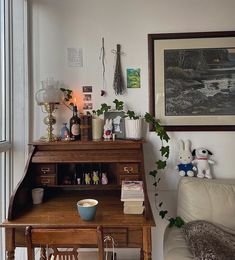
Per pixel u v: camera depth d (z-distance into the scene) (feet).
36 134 5.93
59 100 5.53
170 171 5.89
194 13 5.85
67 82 5.95
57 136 5.80
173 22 5.87
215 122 5.81
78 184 5.24
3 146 5.34
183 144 5.79
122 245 4.12
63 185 5.18
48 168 5.14
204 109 5.82
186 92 5.83
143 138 5.87
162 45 5.85
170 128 5.83
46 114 5.92
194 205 5.01
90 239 3.27
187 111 5.84
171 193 5.89
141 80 5.90
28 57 5.87
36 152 5.16
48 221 4.05
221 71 5.79
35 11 5.94
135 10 5.89
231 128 5.77
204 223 4.55
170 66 5.85
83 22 5.94
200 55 5.81
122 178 5.10
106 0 5.92
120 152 5.09
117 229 4.11
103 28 5.92
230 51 5.77
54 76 5.95
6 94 5.66
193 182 5.24
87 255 5.24
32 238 3.26
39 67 5.96
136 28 5.89
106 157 5.02
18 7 5.77
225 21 5.83
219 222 4.87
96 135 5.58
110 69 5.92
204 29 5.84
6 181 5.62
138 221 4.07
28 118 5.82
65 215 4.31
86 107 5.93
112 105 5.90
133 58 5.90
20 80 5.78
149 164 5.90
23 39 5.78
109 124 5.69
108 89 5.92
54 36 5.95
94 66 5.93
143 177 4.72
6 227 3.95
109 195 5.43
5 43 5.63
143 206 4.36
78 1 5.94
